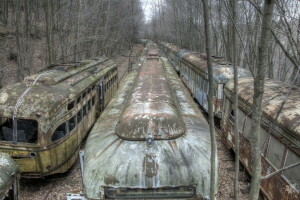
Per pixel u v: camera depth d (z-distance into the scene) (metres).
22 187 7.31
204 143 5.10
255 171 2.37
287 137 5.39
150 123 5.09
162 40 53.62
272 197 5.94
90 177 4.61
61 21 18.12
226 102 9.75
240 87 8.66
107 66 14.52
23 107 6.68
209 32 2.44
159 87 7.38
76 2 19.69
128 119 5.31
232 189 7.26
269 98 6.70
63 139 7.39
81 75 10.16
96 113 11.48
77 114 8.62
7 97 6.87
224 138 9.93
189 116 6.30
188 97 8.07
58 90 7.61
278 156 5.74
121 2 29.19
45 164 6.89
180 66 22.45
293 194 5.07
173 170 4.47
